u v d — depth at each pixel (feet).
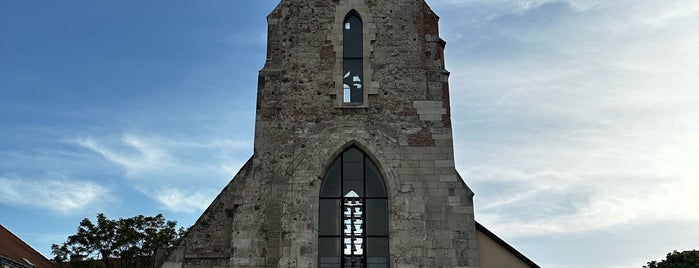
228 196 60.85
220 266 57.93
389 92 64.13
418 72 65.26
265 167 60.85
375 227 58.85
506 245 59.36
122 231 113.60
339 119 62.80
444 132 62.34
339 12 68.33
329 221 58.95
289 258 56.65
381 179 60.75
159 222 118.01
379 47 66.44
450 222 58.34
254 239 57.82
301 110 63.36
